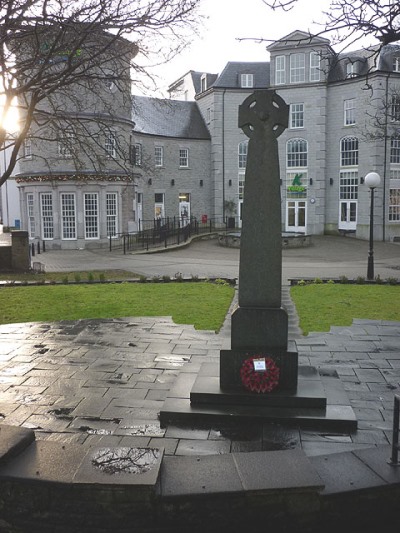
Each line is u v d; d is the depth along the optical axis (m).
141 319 11.02
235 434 5.37
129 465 4.29
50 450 4.54
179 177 41.62
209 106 42.22
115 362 7.97
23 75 9.80
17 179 32.62
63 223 31.84
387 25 6.66
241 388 6.04
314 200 39.53
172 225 37.06
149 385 6.95
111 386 6.91
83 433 5.48
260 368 5.84
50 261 25.38
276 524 4.14
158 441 5.25
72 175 29.98
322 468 4.45
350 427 5.52
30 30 8.38
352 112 37.44
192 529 4.10
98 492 4.05
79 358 8.19
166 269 21.59
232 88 40.97
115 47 10.62
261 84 41.25
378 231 36.31
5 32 8.00
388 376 7.30
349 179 38.06
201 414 5.68
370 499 4.21
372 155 35.91
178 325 10.42
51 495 4.10
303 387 6.04
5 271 20.78
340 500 4.16
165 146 40.78
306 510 4.14
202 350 8.62
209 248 31.44
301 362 7.92
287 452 4.61
